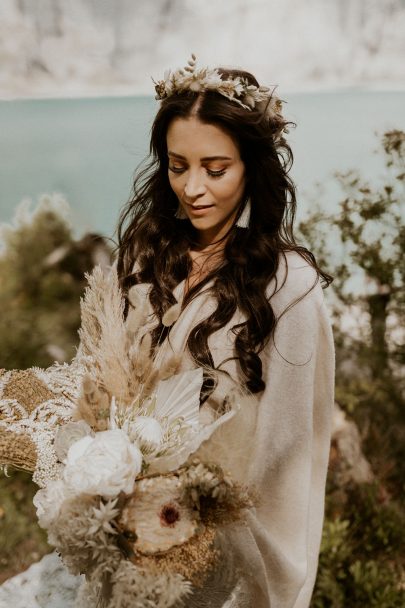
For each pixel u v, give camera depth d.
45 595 2.00
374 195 3.00
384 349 3.22
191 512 1.15
